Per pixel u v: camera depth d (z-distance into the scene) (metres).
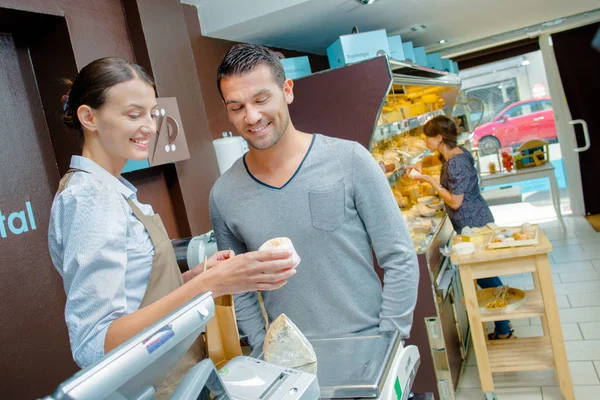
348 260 1.50
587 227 5.87
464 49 6.10
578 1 4.60
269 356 1.15
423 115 4.12
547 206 7.20
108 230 0.95
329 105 2.64
